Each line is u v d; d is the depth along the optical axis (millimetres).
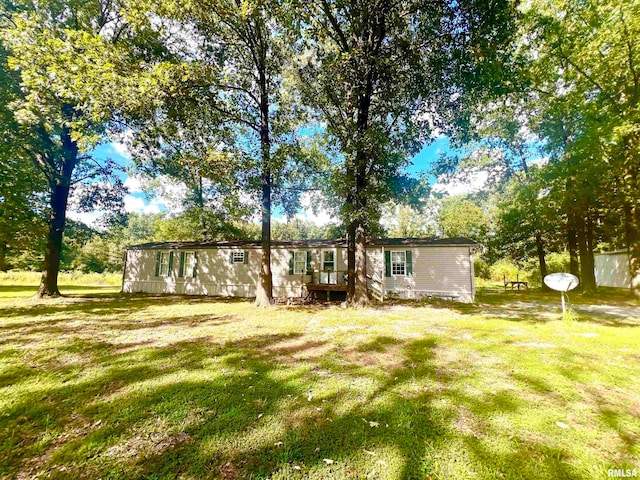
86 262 36500
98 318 8641
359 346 5586
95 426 2854
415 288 14391
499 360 4684
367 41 9844
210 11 9086
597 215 15250
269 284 11852
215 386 3750
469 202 30344
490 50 8031
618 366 4355
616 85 11867
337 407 3209
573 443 2547
